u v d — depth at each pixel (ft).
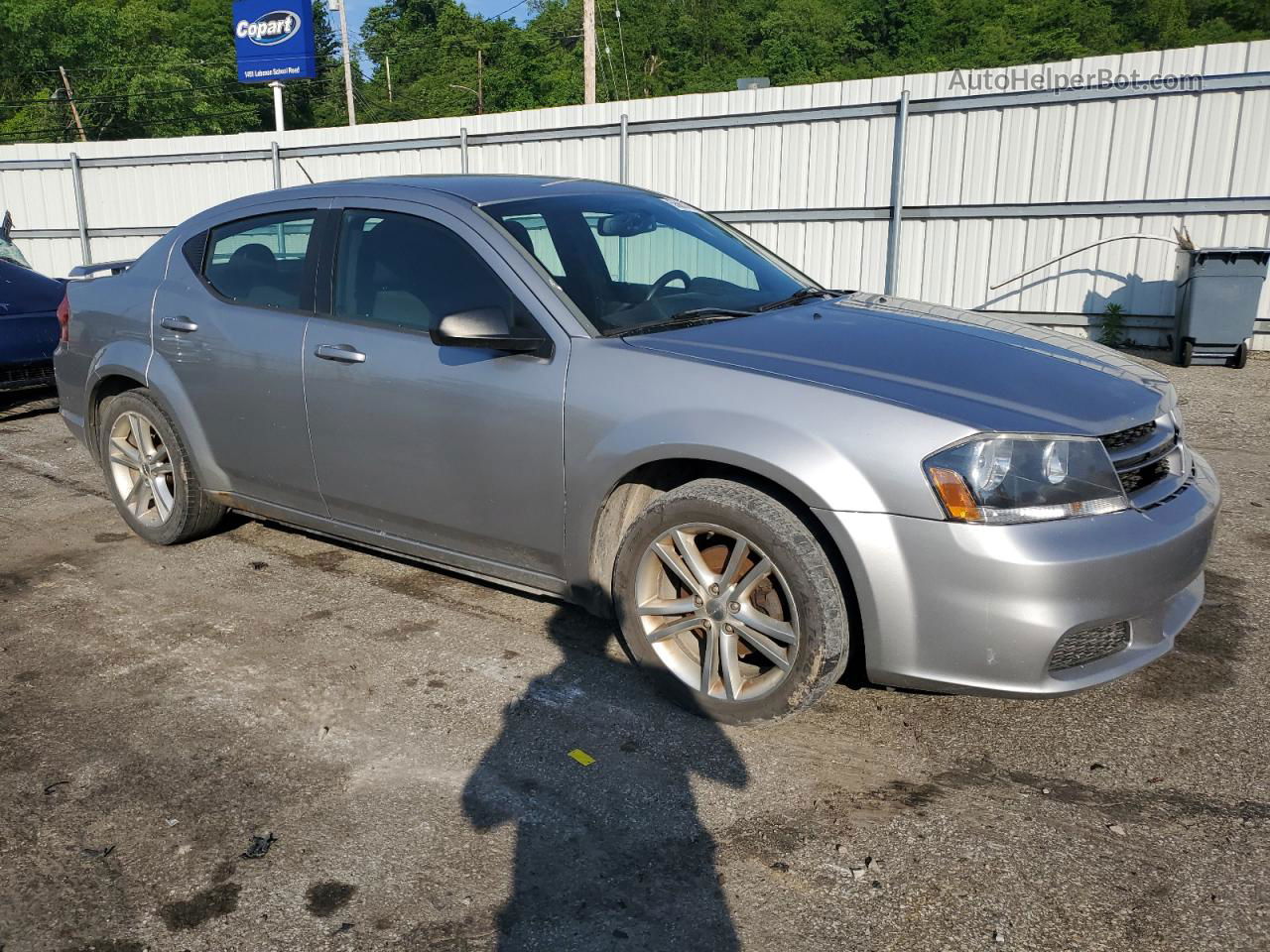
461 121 48.08
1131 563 9.04
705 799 9.27
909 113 38.52
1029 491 9.00
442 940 7.57
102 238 57.47
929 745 10.16
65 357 16.61
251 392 13.65
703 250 13.69
